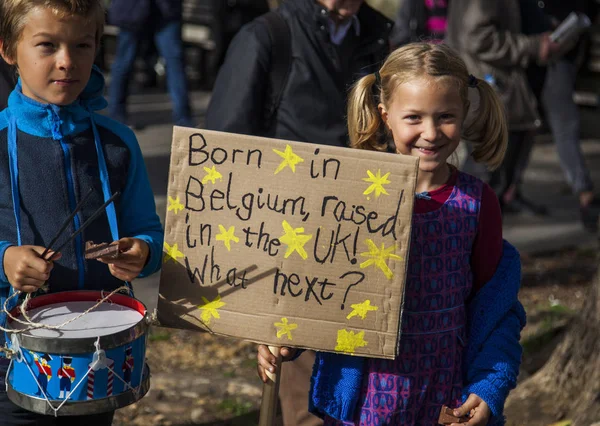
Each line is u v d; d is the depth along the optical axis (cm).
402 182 352
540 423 608
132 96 1769
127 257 357
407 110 374
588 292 628
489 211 390
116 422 623
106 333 337
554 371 630
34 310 360
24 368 336
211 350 751
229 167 358
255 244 359
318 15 526
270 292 360
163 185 1160
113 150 384
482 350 388
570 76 1093
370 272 357
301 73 529
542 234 1084
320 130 534
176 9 1384
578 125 1110
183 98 1416
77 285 375
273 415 382
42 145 368
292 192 356
